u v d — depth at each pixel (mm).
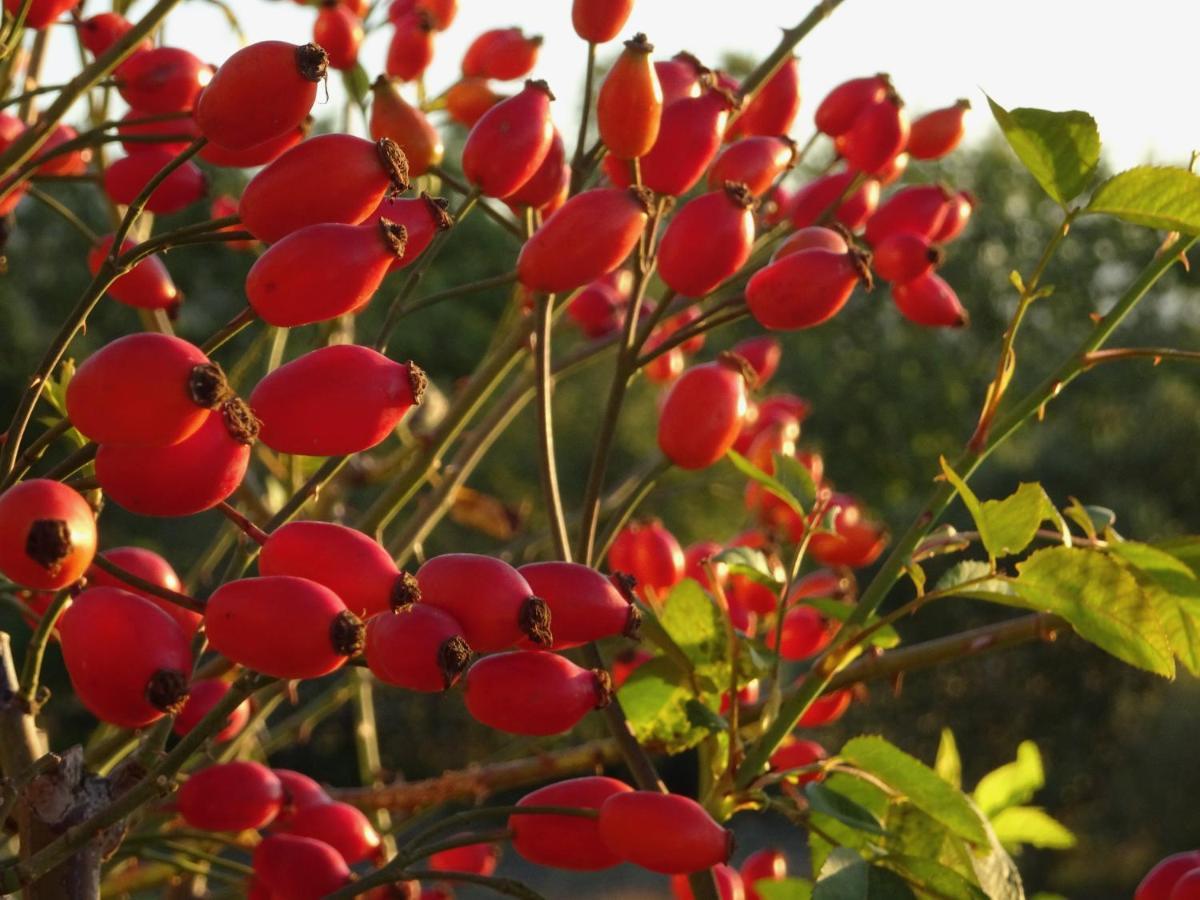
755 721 513
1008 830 567
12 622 2393
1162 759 3504
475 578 418
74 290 3359
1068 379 474
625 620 433
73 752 422
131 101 498
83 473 430
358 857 487
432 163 510
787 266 489
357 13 595
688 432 497
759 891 531
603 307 644
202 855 473
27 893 417
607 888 3119
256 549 463
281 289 404
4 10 486
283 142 458
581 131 529
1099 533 484
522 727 437
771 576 497
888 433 4152
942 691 3836
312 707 641
